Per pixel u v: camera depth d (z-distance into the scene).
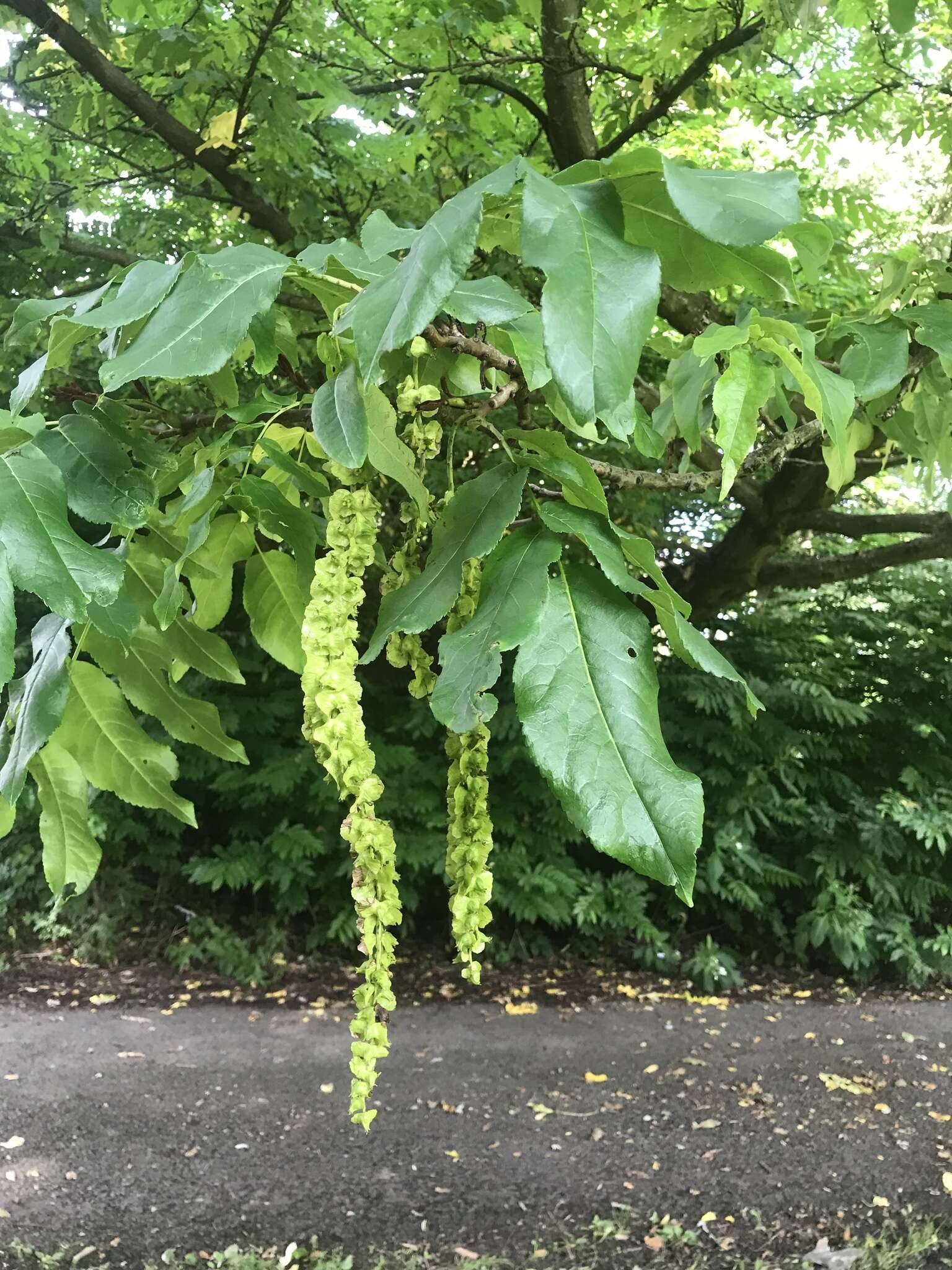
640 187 1.01
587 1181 4.59
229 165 4.80
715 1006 7.45
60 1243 3.97
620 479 1.54
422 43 4.93
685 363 1.90
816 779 8.99
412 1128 5.13
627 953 8.52
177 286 1.02
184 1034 6.58
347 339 1.05
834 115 5.89
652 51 5.11
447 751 1.11
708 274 1.12
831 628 9.80
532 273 4.41
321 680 1.02
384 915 1.03
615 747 0.89
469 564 1.05
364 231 1.11
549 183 0.92
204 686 8.59
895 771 9.33
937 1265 3.88
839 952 8.03
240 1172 4.62
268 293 1.00
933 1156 4.88
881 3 4.91
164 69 4.61
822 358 1.94
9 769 1.34
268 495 1.32
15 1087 5.53
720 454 3.57
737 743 8.68
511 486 1.04
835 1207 4.37
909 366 1.93
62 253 5.80
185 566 1.49
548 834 8.59
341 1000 7.40
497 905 8.41
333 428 1.06
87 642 1.45
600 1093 5.65
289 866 8.25
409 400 1.12
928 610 9.80
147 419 1.48
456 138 5.55
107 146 5.56
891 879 8.52
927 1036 6.80
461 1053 6.27
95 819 8.34
